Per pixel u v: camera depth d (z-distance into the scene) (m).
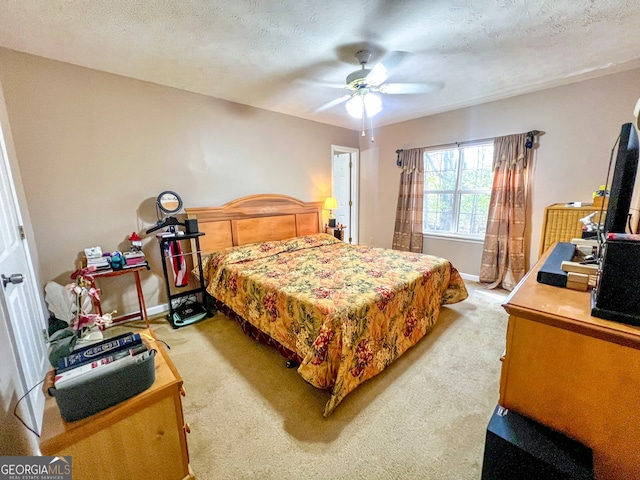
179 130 2.92
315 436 1.47
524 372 1.04
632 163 1.07
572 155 2.93
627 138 1.05
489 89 3.01
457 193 3.94
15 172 2.01
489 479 1.06
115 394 0.96
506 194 3.34
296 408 1.66
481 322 2.69
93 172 2.47
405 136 4.29
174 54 2.16
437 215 4.21
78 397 0.90
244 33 1.88
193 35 1.89
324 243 3.69
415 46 2.08
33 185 2.20
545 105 3.03
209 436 1.48
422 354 2.19
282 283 2.18
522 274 3.36
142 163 2.72
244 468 1.31
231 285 2.56
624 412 0.86
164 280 2.98
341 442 1.43
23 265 1.72
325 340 1.61
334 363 1.64
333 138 4.48
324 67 2.40
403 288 2.12
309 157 4.18
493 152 3.40
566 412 0.97
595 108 2.76
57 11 1.61
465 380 1.89
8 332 1.15
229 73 2.52
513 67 2.48
